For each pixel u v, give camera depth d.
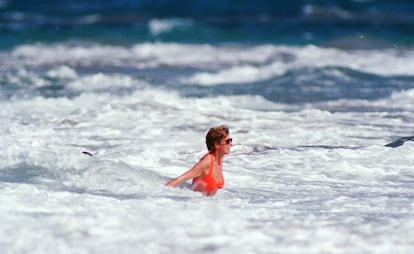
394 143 46.81
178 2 182.50
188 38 126.50
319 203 32.84
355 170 40.50
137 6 176.25
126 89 72.81
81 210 30.02
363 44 114.38
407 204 32.72
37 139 47.88
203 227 27.80
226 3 182.12
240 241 26.33
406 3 176.62
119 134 50.56
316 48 110.56
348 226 28.48
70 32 128.25
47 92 70.88
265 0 184.75
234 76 82.12
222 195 34.22
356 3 177.12
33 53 105.00
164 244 25.86
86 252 24.92
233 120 56.19
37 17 158.00
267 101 66.56
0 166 37.34
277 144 47.88
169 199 32.38
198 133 51.06
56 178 35.75
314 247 25.78
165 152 44.44
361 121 56.66
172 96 68.19
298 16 159.75
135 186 34.75
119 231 27.11
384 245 26.06
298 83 77.38
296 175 39.50
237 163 42.25
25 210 29.73
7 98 66.06
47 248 25.19
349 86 75.44
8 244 25.45
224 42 121.56
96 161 38.28
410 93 69.81
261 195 34.56
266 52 106.94
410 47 113.75
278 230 27.77
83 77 79.62
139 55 104.56
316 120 56.81
